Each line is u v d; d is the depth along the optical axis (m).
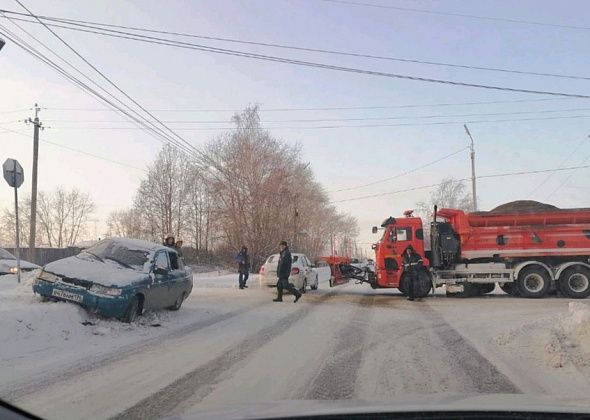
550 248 18.69
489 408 3.67
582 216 18.64
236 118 46.66
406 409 3.67
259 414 3.56
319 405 3.92
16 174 13.55
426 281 18.91
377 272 19.27
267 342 9.58
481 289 20.56
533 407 3.70
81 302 10.27
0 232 80.81
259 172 46.09
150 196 57.06
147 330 10.60
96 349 8.65
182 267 13.75
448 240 18.92
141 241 12.78
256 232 45.19
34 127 33.09
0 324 8.41
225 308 14.82
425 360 8.10
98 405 5.64
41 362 7.57
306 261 22.14
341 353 8.61
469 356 8.41
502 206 20.06
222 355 8.39
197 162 46.81
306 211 56.84
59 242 87.25
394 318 13.01
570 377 7.02
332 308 15.19
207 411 3.82
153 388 6.37
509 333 10.09
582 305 10.60
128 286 10.57
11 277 16.64
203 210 57.41
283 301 17.19
